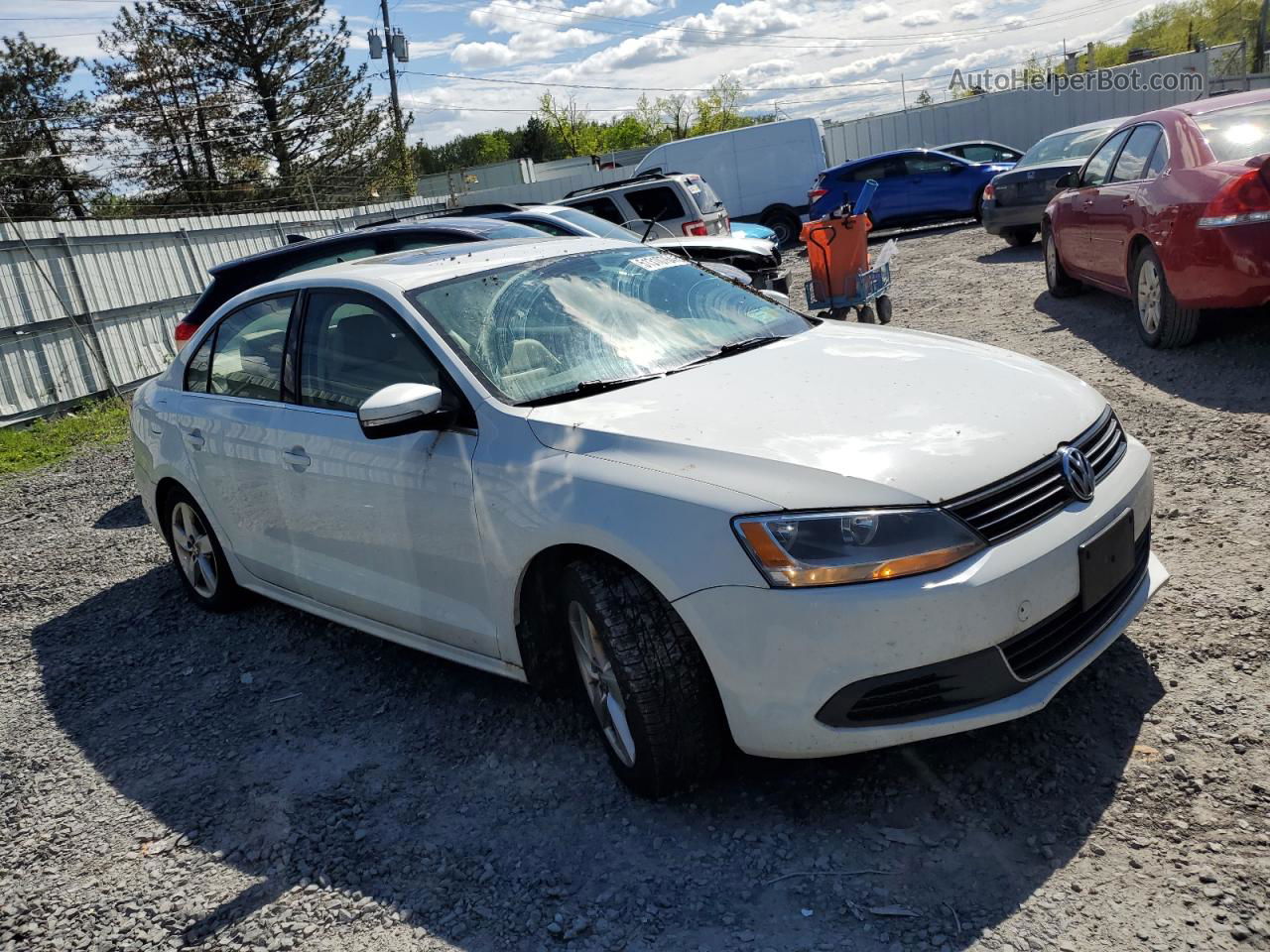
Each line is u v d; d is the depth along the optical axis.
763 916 2.51
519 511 3.06
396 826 3.15
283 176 39.59
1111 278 7.89
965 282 11.77
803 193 22.69
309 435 3.90
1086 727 3.03
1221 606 3.56
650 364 3.53
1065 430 2.97
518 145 96.25
